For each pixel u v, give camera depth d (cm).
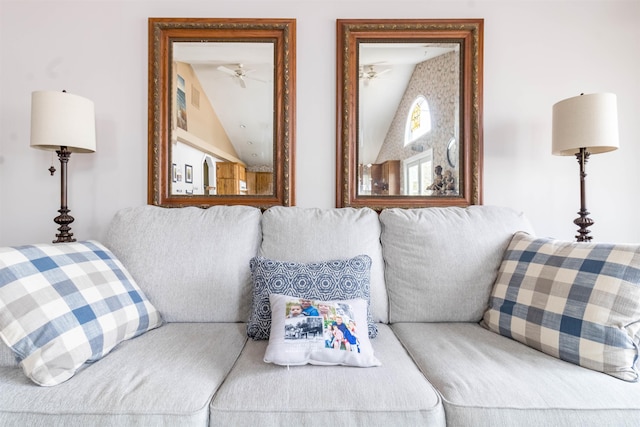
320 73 184
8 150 183
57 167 184
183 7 183
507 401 84
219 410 83
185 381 91
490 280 139
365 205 182
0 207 183
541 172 187
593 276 104
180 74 182
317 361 99
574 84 185
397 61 183
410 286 143
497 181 186
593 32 184
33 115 147
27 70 181
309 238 145
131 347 111
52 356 89
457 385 89
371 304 141
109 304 112
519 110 185
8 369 95
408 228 148
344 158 181
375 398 85
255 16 183
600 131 144
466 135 182
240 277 142
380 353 110
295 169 184
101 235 184
